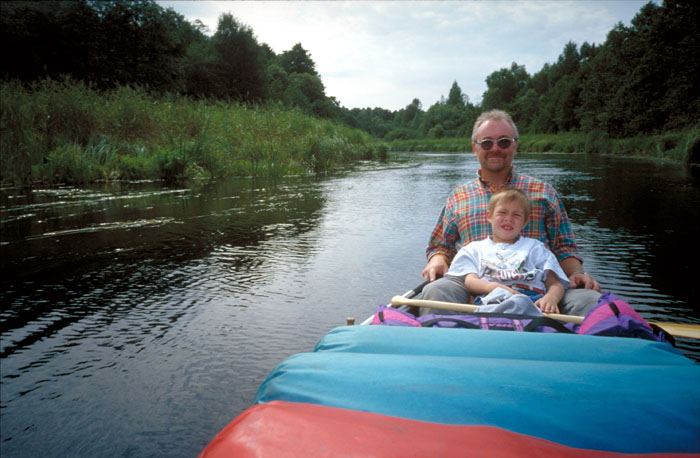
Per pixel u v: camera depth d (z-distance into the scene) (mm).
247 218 6820
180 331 2896
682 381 1104
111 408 2061
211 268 4289
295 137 18844
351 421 914
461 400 1026
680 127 30188
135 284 3836
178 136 14945
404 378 1117
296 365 1209
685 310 3018
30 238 5566
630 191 9297
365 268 4207
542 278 2605
